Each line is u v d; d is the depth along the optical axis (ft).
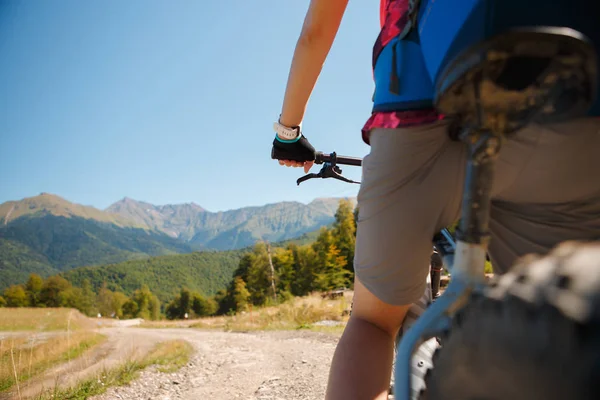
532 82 2.21
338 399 3.99
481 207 2.56
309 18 4.54
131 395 19.99
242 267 305.32
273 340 40.42
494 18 2.33
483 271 2.58
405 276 3.82
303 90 5.11
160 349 40.47
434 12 2.87
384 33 4.00
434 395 2.23
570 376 1.67
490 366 1.92
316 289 186.19
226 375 24.26
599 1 2.50
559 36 2.01
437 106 2.59
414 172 3.64
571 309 1.71
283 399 17.13
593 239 3.47
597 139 3.16
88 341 50.72
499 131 2.47
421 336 2.56
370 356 4.12
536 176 3.31
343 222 226.58
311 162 6.55
